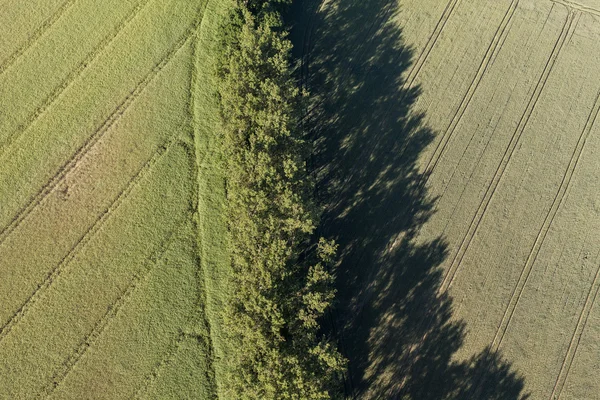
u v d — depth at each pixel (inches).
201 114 1264.8
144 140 1248.8
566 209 1302.9
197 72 1294.3
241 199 1045.2
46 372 1114.1
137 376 1117.1
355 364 1186.6
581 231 1291.8
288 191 1035.3
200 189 1222.3
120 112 1267.2
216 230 1195.9
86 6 1323.8
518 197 1305.4
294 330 1020.5
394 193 1291.8
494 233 1279.5
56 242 1184.2
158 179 1226.0
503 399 1187.3
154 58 1296.8
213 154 1240.8
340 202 1278.3
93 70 1286.9
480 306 1234.6
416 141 1328.7
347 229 1262.3
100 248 1182.3
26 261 1170.0
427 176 1309.1
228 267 1167.6
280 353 976.9
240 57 1147.3
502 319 1230.3
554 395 1193.4
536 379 1200.8
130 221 1198.9
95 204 1210.0
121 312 1146.7
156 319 1145.4
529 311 1236.5
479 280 1250.0
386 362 1192.8
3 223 1188.5
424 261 1254.9
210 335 1143.6
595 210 1304.1
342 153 1310.3
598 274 1266.0
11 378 1106.7
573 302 1246.9
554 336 1225.4
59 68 1284.4
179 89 1282.0
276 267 1007.6
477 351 1211.2
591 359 1214.3
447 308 1230.3
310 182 1125.1
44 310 1146.0
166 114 1266.0
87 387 1111.6
